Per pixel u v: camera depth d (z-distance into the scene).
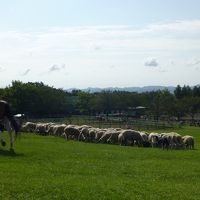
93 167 28.41
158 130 105.94
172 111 180.38
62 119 134.50
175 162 33.97
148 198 20.20
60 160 30.61
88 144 49.72
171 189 22.52
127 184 23.02
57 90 172.88
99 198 19.58
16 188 20.41
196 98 185.50
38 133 67.56
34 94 145.62
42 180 22.56
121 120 134.50
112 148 44.66
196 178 26.83
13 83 144.75
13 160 29.00
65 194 19.89
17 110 142.38
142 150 44.00
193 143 55.72
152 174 27.14
